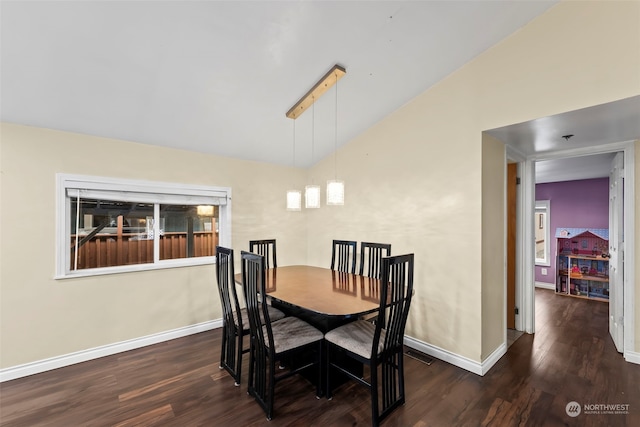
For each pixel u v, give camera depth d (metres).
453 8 1.92
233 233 3.65
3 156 2.29
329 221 4.03
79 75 2.02
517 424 1.77
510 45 2.22
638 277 2.52
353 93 2.77
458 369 2.46
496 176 2.64
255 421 1.83
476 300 2.41
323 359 2.19
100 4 1.57
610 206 3.16
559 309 4.06
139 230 3.04
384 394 1.82
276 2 1.71
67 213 2.60
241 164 3.73
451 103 2.60
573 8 1.93
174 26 1.76
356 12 1.87
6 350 2.29
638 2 1.71
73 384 2.23
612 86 1.79
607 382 2.21
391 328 1.87
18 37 1.68
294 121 3.11
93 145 2.68
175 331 3.14
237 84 2.39
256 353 2.08
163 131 2.85
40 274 2.43
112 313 2.77
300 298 2.07
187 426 1.78
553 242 5.28
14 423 1.81
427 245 2.80
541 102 2.07
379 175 3.30
